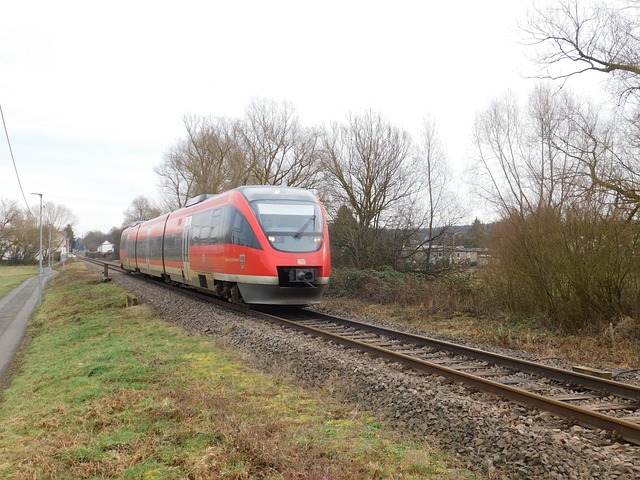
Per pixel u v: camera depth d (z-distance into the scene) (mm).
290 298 14023
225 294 16375
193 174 41500
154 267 25781
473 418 5859
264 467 4961
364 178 25094
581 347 11367
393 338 11758
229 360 9602
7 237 93062
